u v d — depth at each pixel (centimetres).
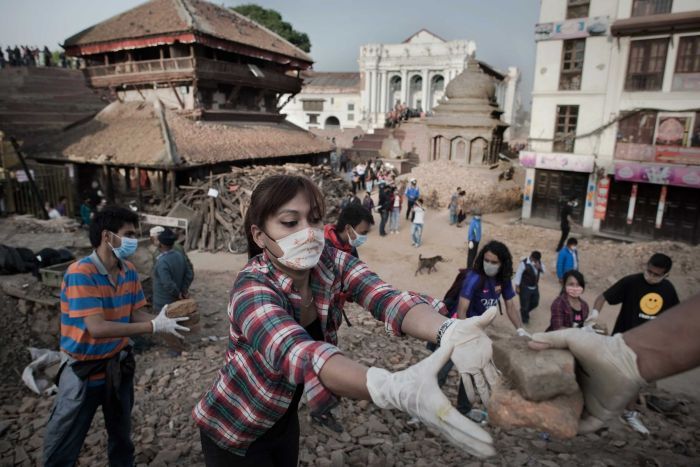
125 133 2216
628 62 1933
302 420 447
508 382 127
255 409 187
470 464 384
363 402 488
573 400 117
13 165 2106
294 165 2256
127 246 343
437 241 1847
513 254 1694
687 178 1825
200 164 1998
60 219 1430
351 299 201
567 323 535
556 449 429
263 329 152
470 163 2911
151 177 2050
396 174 3453
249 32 2894
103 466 390
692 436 506
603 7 1941
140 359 620
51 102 3344
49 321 684
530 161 2248
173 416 467
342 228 505
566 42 2077
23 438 446
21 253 770
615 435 480
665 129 1881
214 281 1125
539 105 2198
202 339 723
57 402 335
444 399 108
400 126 4144
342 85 5975
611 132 2016
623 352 107
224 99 2702
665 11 1816
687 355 100
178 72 2350
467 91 2945
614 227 2094
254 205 174
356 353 629
